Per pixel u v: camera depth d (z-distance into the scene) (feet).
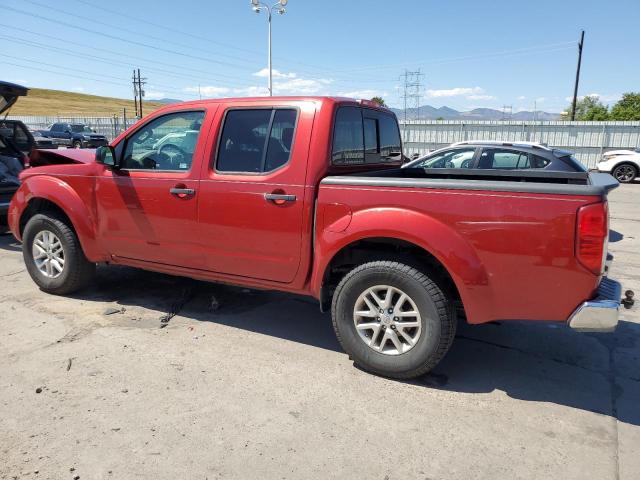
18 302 16.46
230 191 13.26
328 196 12.00
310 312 16.30
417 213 11.06
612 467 9.00
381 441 9.61
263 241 13.03
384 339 11.89
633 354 13.74
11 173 27.30
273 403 10.82
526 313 10.58
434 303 11.20
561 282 10.14
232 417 10.26
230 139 13.53
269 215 12.79
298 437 9.66
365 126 14.75
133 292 17.61
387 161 16.53
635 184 59.36
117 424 9.91
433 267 11.62
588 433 10.03
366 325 12.05
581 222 9.82
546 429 10.14
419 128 86.58
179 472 8.63
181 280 19.04
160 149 14.71
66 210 15.92
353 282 11.93
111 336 13.97
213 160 13.65
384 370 11.90
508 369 12.76
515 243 10.31
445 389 11.66
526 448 9.51
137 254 15.31
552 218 10.00
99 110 312.91
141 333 14.25
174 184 14.11
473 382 12.03
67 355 12.75
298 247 12.60
